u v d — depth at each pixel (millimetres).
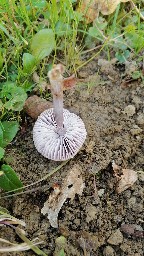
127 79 186
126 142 172
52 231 156
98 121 176
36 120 174
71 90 182
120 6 201
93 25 192
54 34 178
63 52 191
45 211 157
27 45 184
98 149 169
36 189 160
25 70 175
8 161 165
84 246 153
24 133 173
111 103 181
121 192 164
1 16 187
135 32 192
